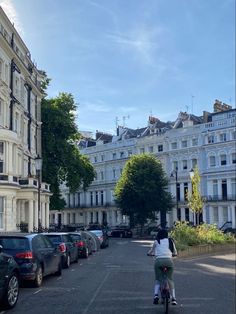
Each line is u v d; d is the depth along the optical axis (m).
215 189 67.19
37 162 31.08
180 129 72.56
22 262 13.21
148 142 77.38
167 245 10.74
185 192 70.69
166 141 74.38
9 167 35.97
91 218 88.38
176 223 30.95
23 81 43.44
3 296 10.19
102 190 86.25
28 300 11.59
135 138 80.50
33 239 14.20
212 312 10.28
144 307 10.68
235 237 36.84
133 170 62.78
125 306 10.80
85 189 57.16
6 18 38.62
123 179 63.44
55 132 50.75
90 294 12.63
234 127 64.81
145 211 61.78
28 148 45.12
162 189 62.28
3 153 35.91
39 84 50.88
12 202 36.28
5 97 37.34
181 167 71.94
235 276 18.00
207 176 67.75
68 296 12.27
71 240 23.06
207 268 20.97
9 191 35.72
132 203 61.91
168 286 10.09
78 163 51.91
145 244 44.53
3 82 36.44
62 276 17.03
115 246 41.09
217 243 30.00
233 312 10.33
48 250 15.41
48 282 15.20
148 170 62.12
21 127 42.44
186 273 18.86
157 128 80.06
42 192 43.69
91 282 15.28
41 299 11.76
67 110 51.75
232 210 63.94
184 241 27.30
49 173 49.22
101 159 87.38
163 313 9.98
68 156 50.47
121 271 19.11
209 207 66.75
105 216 85.00
